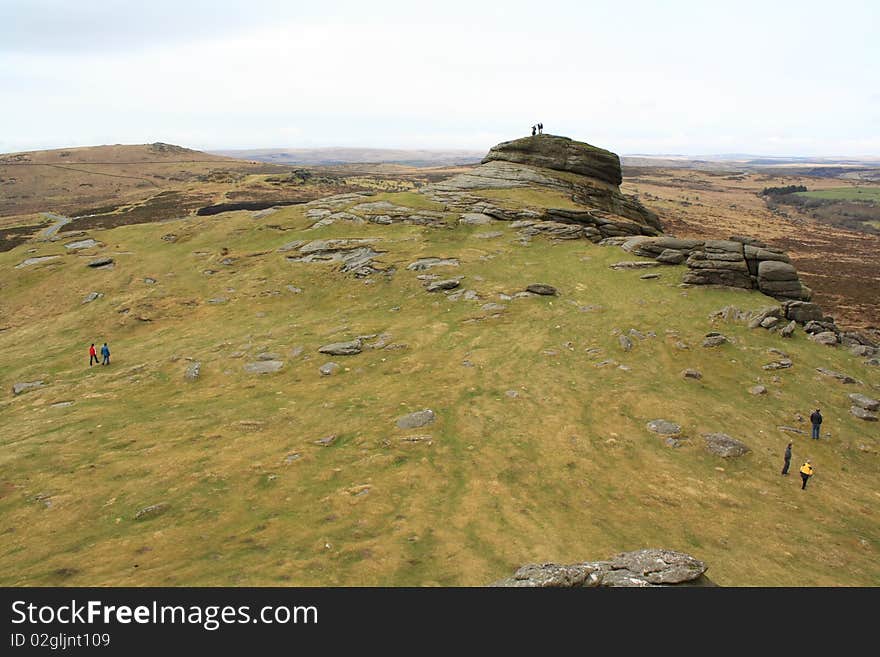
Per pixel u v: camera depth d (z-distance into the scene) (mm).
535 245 56844
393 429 27828
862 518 22641
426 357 36875
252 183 170750
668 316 40688
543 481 23844
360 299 48531
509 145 86250
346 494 22281
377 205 68500
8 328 49000
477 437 27203
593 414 29625
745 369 34719
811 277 98125
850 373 34969
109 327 47156
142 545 18766
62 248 66062
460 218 63500
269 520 20422
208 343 41969
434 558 18000
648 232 67688
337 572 17031
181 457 25484
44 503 21734
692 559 14969
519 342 38531
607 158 84438
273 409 30766
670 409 30078
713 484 24344
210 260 59250
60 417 30812
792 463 26328
